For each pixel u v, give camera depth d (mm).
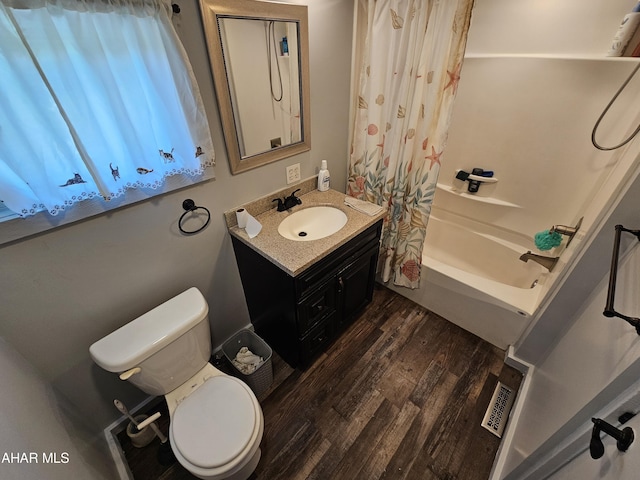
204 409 1166
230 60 1172
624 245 1032
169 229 1273
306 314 1457
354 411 1545
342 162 2037
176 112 1048
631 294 819
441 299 2004
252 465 1227
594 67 1483
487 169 2082
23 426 711
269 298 1533
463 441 1423
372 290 2023
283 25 1283
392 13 1388
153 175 1086
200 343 1296
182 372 1284
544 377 1360
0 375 770
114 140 959
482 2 1712
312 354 1730
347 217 1582
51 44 747
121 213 1101
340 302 1710
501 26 1709
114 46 854
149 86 969
